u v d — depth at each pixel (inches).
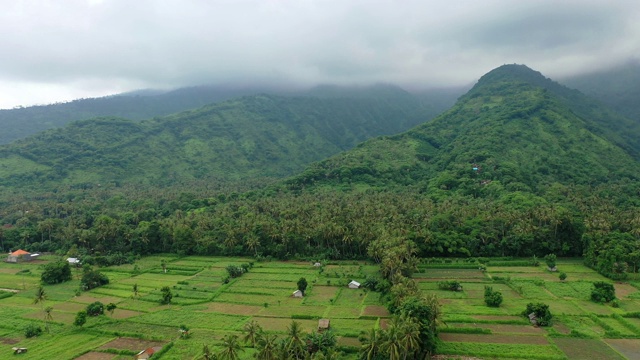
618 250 5359.3
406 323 3019.2
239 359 3223.4
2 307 4709.6
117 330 4018.2
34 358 3494.1
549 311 4062.5
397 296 3900.1
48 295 5128.0
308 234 6875.0
